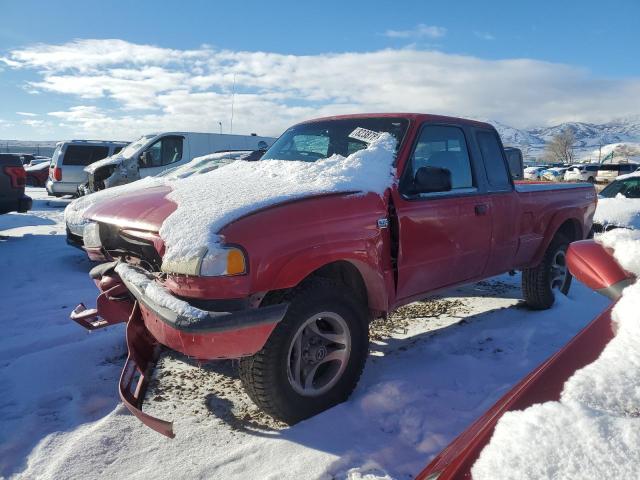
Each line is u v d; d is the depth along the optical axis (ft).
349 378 10.69
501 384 11.72
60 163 61.62
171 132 43.09
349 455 8.91
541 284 16.96
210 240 8.78
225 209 9.43
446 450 5.07
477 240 13.76
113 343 13.79
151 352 10.70
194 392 11.47
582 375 4.96
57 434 9.69
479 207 13.71
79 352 13.19
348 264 10.96
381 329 15.78
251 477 8.43
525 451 4.14
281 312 9.13
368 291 11.27
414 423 9.97
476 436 4.72
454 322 16.40
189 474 8.52
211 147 45.27
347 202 10.58
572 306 17.44
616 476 3.86
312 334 10.16
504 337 14.79
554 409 4.50
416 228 11.92
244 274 8.81
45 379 11.91
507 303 18.61
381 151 12.24
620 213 26.94
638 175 32.58
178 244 9.00
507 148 47.50
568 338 14.76
